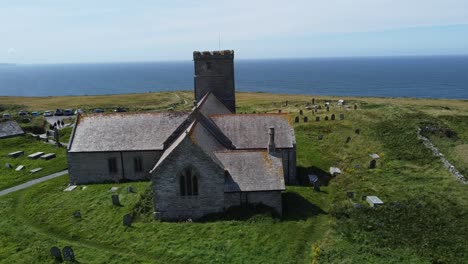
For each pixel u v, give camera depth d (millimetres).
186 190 38938
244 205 39156
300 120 77562
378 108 80562
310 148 61812
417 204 40062
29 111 116750
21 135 76875
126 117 53969
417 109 77188
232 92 64625
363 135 64938
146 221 38969
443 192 42906
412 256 30094
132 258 31062
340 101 95312
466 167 49375
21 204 44969
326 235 34062
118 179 51500
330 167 54094
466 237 33125
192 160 38219
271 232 34562
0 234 36562
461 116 68562
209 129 48812
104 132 52531
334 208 39281
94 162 51062
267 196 39000
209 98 57438
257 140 49594
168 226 36656
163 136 51188
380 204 40281
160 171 38500
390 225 35656
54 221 39375
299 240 33219
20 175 55750
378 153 57312
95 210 41125
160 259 30984
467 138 60656
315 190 45531
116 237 35219
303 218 37781
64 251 30609
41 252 32438
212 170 38406
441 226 35281
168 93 165000
